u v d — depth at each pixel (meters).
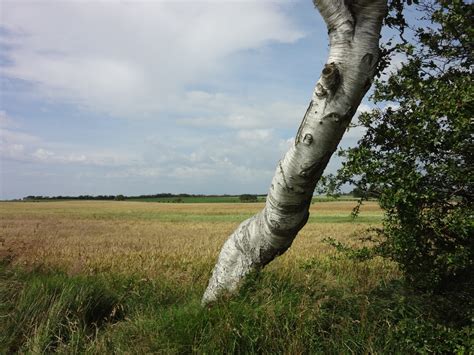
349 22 4.06
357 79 4.09
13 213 47.62
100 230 26.27
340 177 4.89
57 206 71.06
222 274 5.25
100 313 5.89
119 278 7.89
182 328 4.54
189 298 6.20
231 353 4.16
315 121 4.24
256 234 5.05
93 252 13.43
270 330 4.32
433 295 4.88
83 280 6.58
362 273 7.18
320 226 28.86
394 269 7.47
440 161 4.60
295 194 4.58
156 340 4.46
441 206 4.65
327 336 4.43
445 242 4.69
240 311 4.57
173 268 9.96
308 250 13.73
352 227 27.69
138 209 64.19
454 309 4.66
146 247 15.98
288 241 5.02
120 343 4.60
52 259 10.44
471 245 4.42
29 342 4.76
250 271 5.14
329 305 4.85
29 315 5.41
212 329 4.41
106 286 6.73
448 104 4.06
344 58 4.08
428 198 4.33
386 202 4.37
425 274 4.70
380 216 43.16
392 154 4.60
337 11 4.07
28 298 5.72
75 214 47.78
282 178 4.56
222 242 18.16
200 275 8.27
